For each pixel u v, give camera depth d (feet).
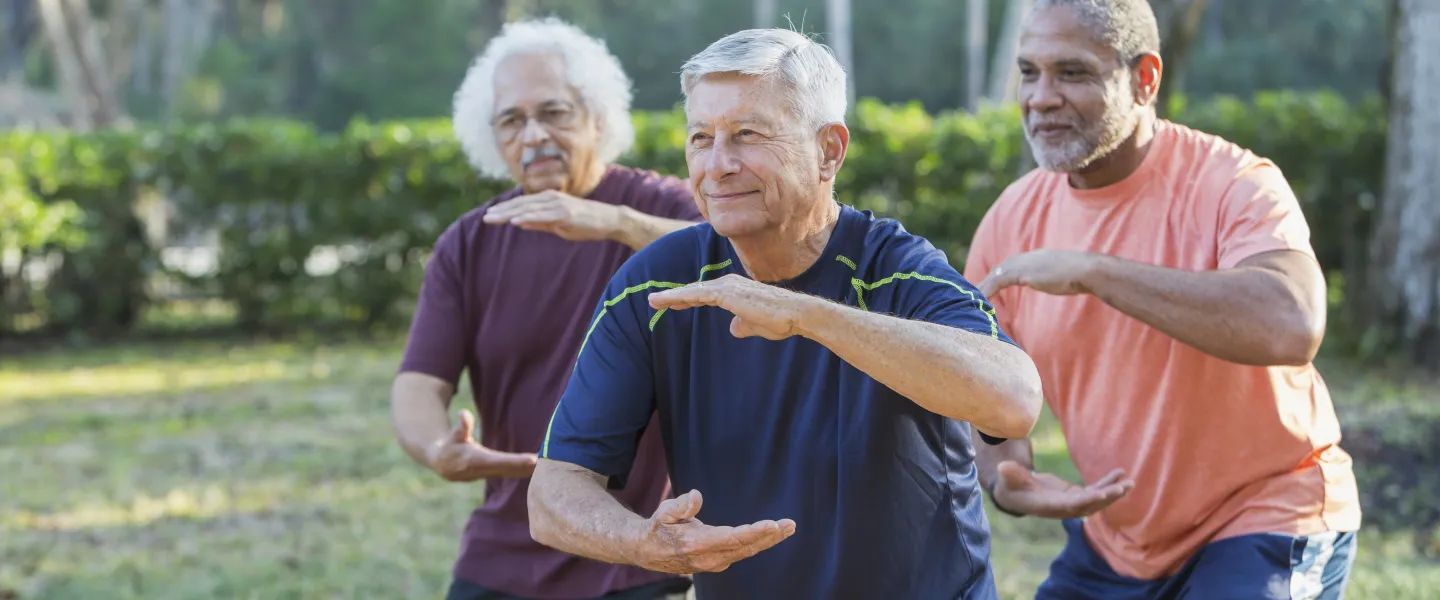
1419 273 31.09
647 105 138.41
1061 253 8.80
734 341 7.27
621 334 7.46
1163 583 9.68
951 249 36.99
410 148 38.91
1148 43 9.23
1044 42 9.17
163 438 26.89
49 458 25.35
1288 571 9.02
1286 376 9.14
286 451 25.71
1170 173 9.36
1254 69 120.26
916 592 7.30
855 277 7.22
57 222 38.06
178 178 39.17
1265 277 8.48
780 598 7.45
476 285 10.69
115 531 20.81
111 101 69.21
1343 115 34.96
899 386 6.35
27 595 17.76
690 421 7.44
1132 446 9.42
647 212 10.77
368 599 17.66
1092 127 9.15
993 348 6.52
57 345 38.45
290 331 40.34
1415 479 21.30
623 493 10.18
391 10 130.21
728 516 7.45
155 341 39.11
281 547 19.94
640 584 10.46
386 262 39.58
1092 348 9.46
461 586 10.75
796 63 6.84
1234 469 9.19
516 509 10.57
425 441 10.15
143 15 135.03
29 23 105.70
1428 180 30.91
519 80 10.57
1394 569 16.93
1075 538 10.21
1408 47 31.35
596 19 139.03
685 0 138.92
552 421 7.48
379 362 35.09
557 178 10.66
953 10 132.46
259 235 39.86
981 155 36.55
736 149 6.83
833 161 7.11
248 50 137.80
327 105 132.67
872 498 7.16
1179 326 8.49
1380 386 28.63
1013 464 9.16
